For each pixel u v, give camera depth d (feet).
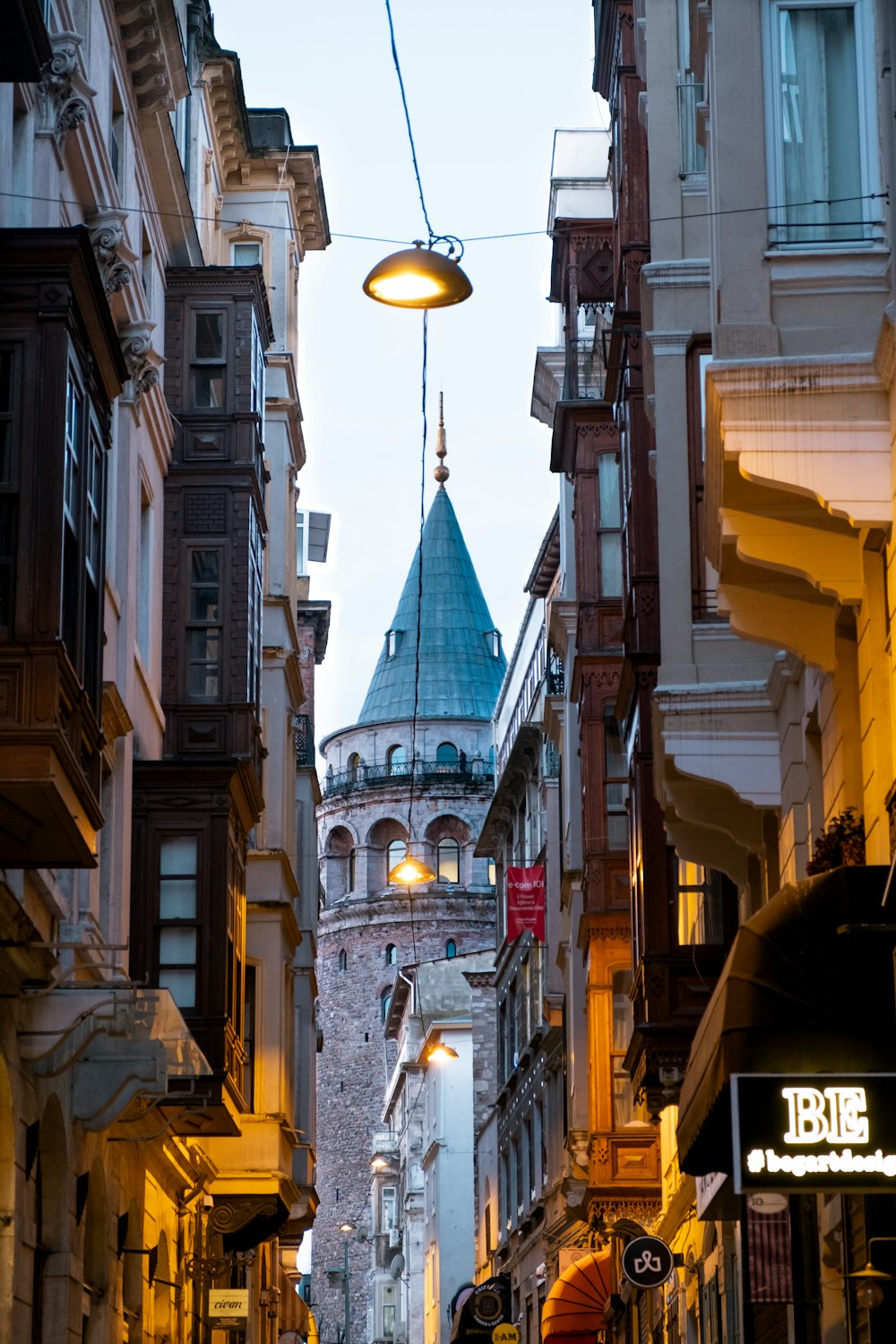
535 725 196.65
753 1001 50.34
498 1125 234.79
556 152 152.46
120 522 100.17
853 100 56.85
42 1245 78.38
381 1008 483.92
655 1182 137.59
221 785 106.93
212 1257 127.34
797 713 73.05
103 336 67.15
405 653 513.86
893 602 52.80
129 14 97.50
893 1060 49.65
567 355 146.72
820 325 55.47
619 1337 156.76
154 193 112.47
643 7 95.40
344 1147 479.82
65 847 62.44
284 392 156.66
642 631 97.60
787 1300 69.26
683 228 84.99
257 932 141.59
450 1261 304.09
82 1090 81.46
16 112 79.15
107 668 96.32
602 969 139.85
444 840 494.59
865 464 53.26
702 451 81.20
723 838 85.35
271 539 153.99
